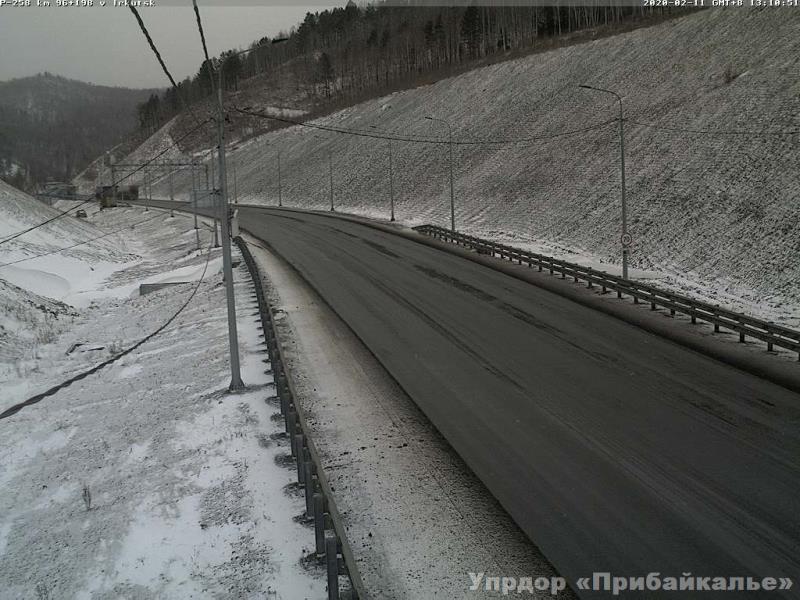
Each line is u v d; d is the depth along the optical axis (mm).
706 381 15375
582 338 19781
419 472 10688
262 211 80688
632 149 46719
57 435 15234
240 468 11219
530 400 14172
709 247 32094
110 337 26641
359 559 8266
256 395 14953
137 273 46969
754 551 8203
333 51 184125
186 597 7891
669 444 11602
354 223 59906
